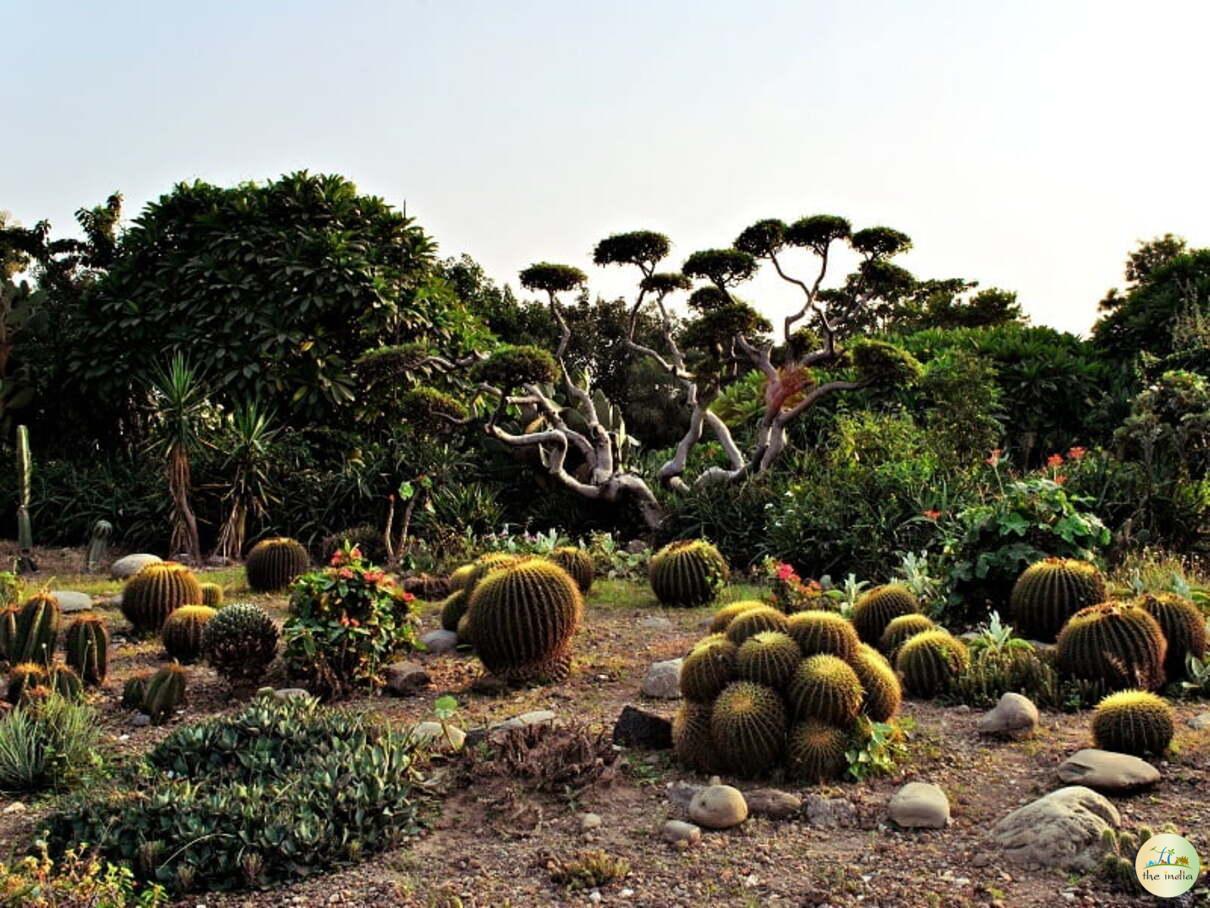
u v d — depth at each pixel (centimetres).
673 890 381
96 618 672
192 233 1473
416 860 412
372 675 633
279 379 1356
